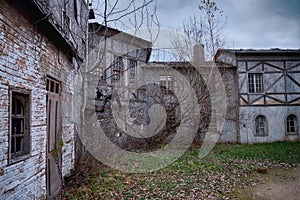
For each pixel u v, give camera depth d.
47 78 3.92
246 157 8.02
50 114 4.06
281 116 12.15
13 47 2.70
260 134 12.03
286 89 12.24
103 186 4.71
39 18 3.29
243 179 5.48
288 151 9.20
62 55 4.76
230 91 12.26
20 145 3.06
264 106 12.14
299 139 12.05
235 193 4.54
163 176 5.65
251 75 12.37
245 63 12.27
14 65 2.72
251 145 11.16
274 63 12.30
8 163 2.51
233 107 12.16
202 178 5.46
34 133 3.25
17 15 2.79
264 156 8.16
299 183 5.21
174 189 4.66
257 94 12.16
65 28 5.69
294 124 12.27
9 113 2.57
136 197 4.19
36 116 3.34
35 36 3.33
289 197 4.37
